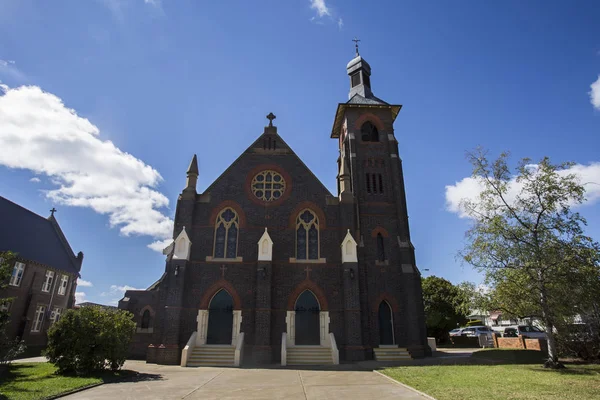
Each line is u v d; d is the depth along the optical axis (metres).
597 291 20.62
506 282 22.48
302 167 33.62
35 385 15.98
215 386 16.91
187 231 30.59
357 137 38.28
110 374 19.95
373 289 31.97
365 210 34.94
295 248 31.06
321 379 18.91
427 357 30.34
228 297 29.48
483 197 23.92
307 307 29.61
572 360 25.00
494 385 15.41
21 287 44.56
